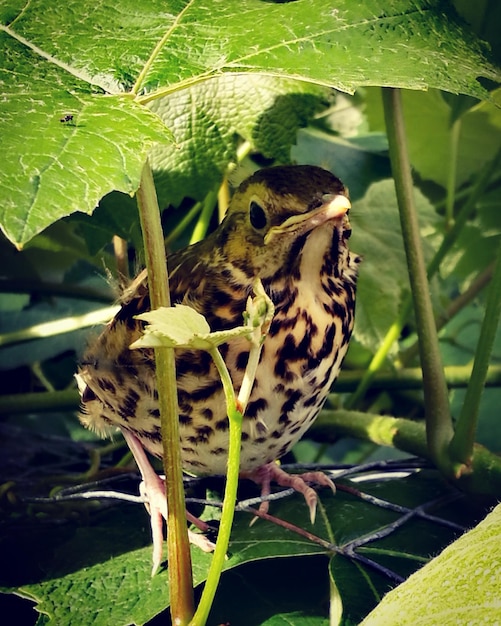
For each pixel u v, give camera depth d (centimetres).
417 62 60
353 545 67
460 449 68
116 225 73
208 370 67
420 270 70
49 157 55
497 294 67
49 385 84
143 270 72
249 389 58
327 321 69
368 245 81
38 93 57
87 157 55
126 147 55
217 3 61
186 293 69
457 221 78
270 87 73
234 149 73
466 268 87
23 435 82
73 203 54
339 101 83
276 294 68
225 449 69
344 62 59
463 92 59
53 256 84
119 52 59
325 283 70
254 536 67
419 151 82
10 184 54
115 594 66
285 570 67
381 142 82
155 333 56
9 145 55
